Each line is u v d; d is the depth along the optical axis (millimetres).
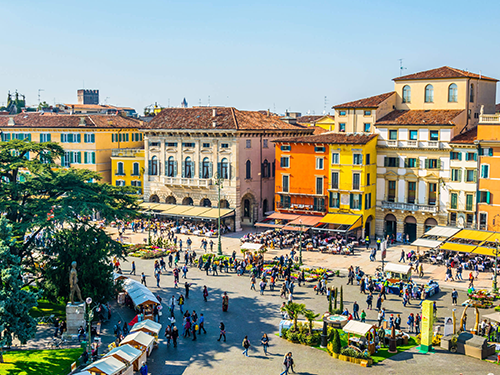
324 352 50188
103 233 62875
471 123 88312
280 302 62969
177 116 105812
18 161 64312
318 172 91625
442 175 84062
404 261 77625
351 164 88125
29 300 48812
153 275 73812
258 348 51188
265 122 106500
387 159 89188
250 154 101062
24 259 63406
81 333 52344
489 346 49438
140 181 113438
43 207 60094
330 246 83875
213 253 83688
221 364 47844
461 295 64375
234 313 59906
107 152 117250
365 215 88750
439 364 47312
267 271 72625
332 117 139375
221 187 88812
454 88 87000
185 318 54312
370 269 74062
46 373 45781
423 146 85500
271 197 106750
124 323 53938
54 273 59156
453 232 79438
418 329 53938
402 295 64750
